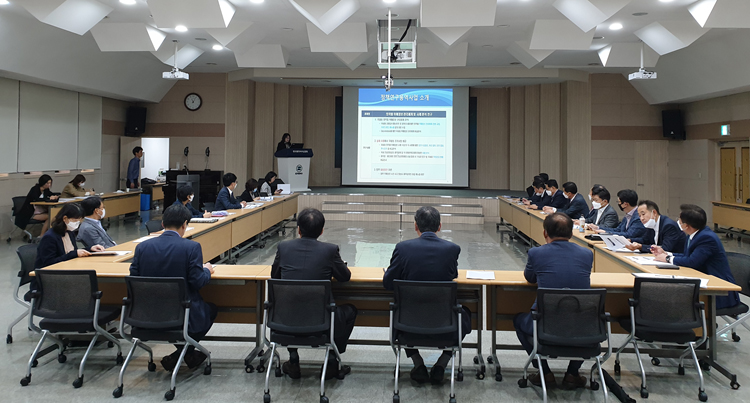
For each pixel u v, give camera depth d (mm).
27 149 9281
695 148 11203
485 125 13680
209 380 3094
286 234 9484
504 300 3457
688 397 2898
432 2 6031
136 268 3006
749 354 3539
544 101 12414
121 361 3334
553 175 12336
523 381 3023
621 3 5840
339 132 13898
